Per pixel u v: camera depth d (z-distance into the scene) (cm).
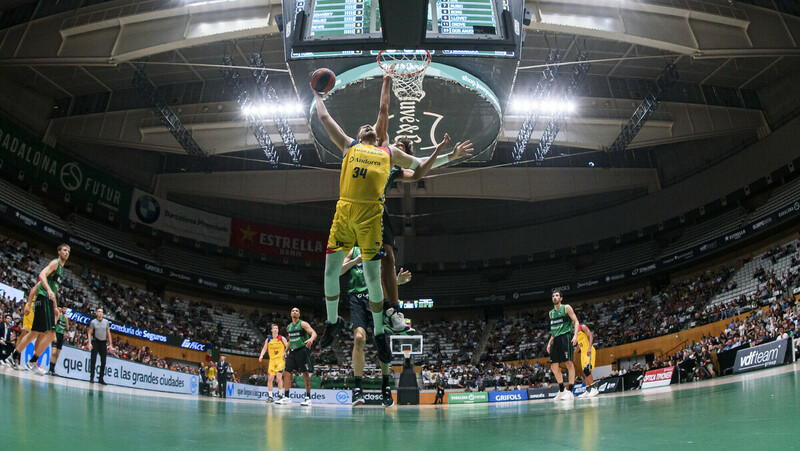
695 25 2238
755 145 3198
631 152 3841
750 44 2242
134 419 288
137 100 3150
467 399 2880
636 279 3797
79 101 3209
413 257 4338
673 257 3562
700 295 3344
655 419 292
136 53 2238
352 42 1127
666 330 3216
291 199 3781
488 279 4325
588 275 4028
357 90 1391
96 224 3459
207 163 3844
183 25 2161
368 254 461
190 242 3816
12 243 2953
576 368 3403
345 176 458
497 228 4391
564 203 4269
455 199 4484
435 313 4516
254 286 4047
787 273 2730
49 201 3238
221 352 3553
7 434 189
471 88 1353
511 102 2631
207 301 4059
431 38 1112
